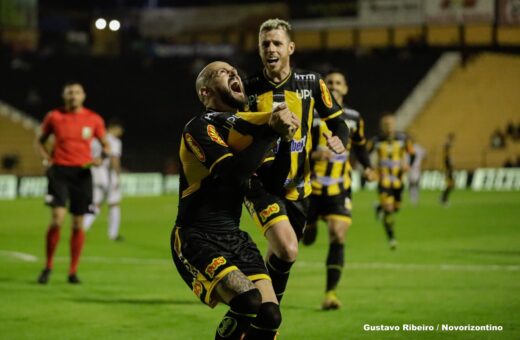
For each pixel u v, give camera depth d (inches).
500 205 1332.4
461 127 2198.6
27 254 706.8
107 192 856.9
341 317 399.9
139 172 1983.3
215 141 249.4
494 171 1958.7
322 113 348.2
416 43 2060.8
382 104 2234.3
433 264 611.5
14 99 2139.5
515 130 2155.5
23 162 2007.9
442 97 2239.2
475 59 2279.8
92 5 2356.1
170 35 2308.1
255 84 338.6
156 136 2166.6
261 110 335.6
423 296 460.8
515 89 2253.9
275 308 255.4
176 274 569.9
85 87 2262.6
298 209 338.0
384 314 406.3
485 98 2240.4
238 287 244.4
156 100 2279.8
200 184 258.5
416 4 1979.6
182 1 2415.1
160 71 2342.5
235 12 2246.6
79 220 531.2
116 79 2310.5
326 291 422.3
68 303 448.5
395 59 2311.8
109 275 565.6
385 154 780.0
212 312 420.5
